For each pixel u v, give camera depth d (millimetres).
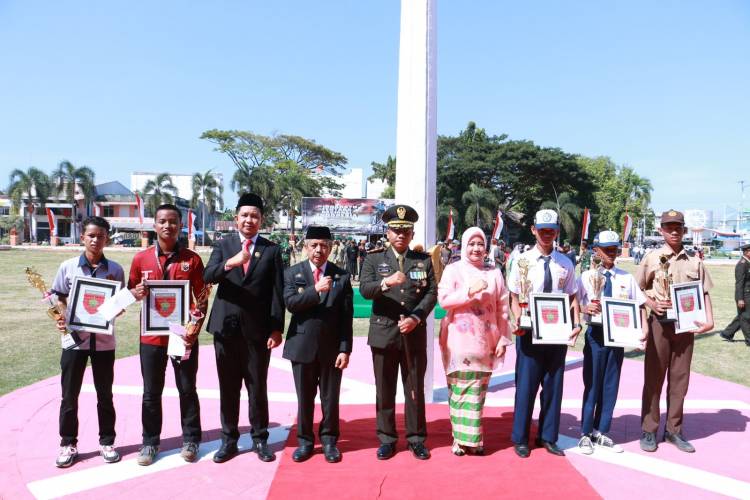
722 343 10055
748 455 4672
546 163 50812
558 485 3971
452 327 4512
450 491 3850
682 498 3844
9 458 4426
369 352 8898
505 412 5840
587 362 4734
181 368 4332
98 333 4219
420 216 5750
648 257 4996
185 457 4328
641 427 5117
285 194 54844
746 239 9883
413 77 5758
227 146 57750
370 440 4848
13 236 52938
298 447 4449
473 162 49906
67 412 4262
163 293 4238
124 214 65625
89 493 3820
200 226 66562
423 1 5738
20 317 11742
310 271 4418
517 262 4695
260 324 4344
